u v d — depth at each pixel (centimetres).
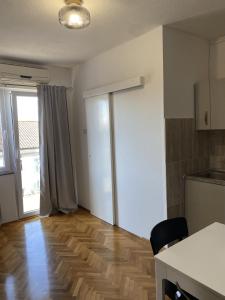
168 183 281
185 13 235
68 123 424
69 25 195
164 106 271
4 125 385
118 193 350
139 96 299
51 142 402
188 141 299
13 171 396
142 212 314
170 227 177
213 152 329
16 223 384
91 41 302
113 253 283
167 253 144
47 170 402
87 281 233
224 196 264
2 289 225
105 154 359
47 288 225
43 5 209
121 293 215
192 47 296
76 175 454
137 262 262
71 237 329
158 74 273
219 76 312
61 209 422
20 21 240
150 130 290
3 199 381
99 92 350
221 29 279
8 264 267
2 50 326
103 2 208
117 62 326
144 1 209
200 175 304
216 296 112
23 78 372
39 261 271
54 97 405
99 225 365
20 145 398
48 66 407
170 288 152
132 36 290
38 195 426
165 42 267
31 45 310
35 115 411
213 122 289
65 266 259
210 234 166
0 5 208
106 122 349
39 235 338
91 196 408
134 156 316
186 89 293
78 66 410
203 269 127
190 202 296
